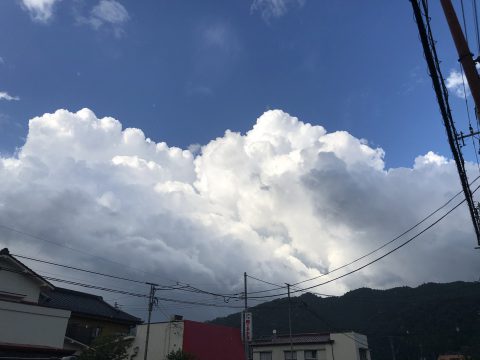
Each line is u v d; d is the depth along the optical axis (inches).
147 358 1188.5
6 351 644.7
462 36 259.3
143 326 1245.1
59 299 1226.6
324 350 1697.8
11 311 705.6
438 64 280.2
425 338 2493.8
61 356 717.3
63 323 765.9
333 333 1713.8
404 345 2628.0
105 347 912.3
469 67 252.4
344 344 1673.2
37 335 725.3
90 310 1254.9
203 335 1216.8
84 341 1134.4
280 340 1818.4
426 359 2504.9
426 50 264.7
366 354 1807.3
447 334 2438.5
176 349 1153.4
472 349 2220.7
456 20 263.3
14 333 698.8
